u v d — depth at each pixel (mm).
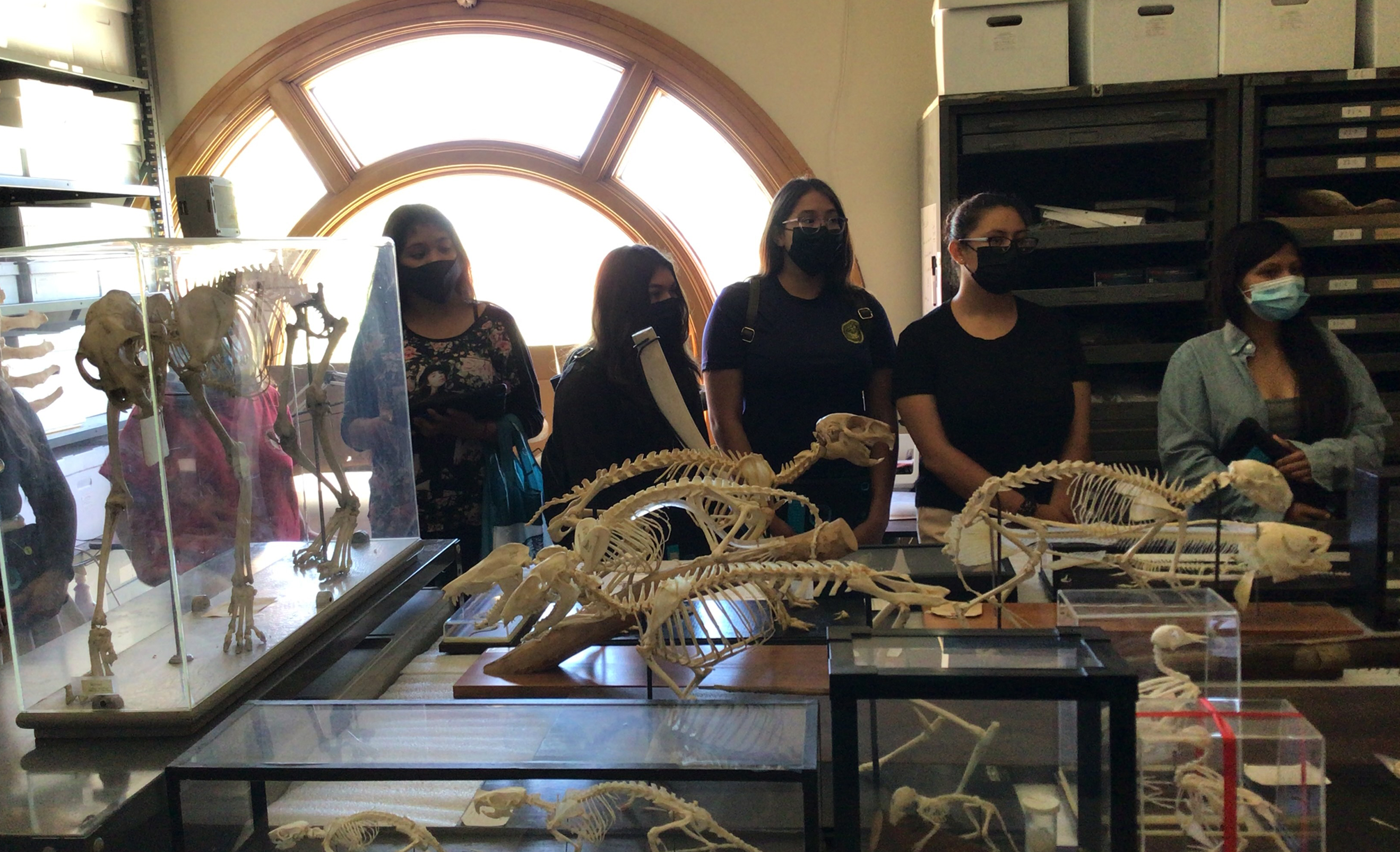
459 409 2801
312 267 2184
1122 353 3457
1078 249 3727
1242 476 1664
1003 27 3420
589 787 1132
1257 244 2268
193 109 4492
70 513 1535
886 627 1513
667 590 1466
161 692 1561
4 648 1940
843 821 1118
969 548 1784
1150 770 1166
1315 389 2262
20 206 3625
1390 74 3275
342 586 2125
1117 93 3373
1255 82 3324
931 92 4312
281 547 2039
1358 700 1474
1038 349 2523
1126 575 1781
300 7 4430
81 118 4008
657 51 4344
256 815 1219
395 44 4461
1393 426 3342
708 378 2676
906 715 1126
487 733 1238
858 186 4383
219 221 2117
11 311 1550
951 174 3498
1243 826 1148
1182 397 2377
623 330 2461
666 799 1124
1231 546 1707
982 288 2465
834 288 2701
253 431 1925
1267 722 1158
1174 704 1196
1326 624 1600
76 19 4051
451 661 1948
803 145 4387
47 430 1535
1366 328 3371
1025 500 2154
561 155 4566
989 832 1122
